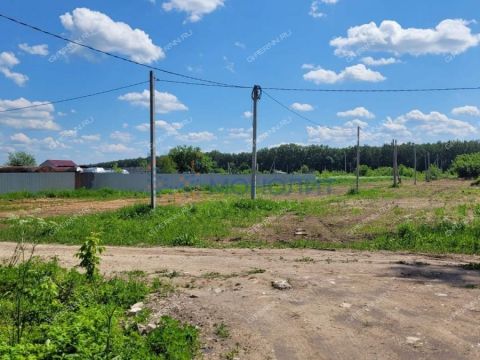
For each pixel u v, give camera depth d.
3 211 27.25
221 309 7.59
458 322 6.63
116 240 15.95
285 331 6.50
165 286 9.41
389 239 14.97
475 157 87.12
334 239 15.99
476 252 12.91
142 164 79.19
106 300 8.39
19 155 76.94
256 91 25.09
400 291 8.36
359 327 6.53
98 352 5.10
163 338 5.91
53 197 39.84
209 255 13.12
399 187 53.94
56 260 11.17
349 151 124.75
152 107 21.11
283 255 12.91
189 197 38.62
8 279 8.72
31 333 6.20
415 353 5.60
